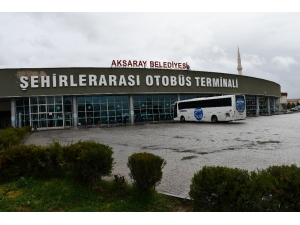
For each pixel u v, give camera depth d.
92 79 32.47
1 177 7.05
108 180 7.46
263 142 14.17
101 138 19.03
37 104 31.25
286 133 17.97
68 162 6.65
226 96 29.80
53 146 7.50
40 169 7.20
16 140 11.17
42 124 31.22
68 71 31.64
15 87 30.36
